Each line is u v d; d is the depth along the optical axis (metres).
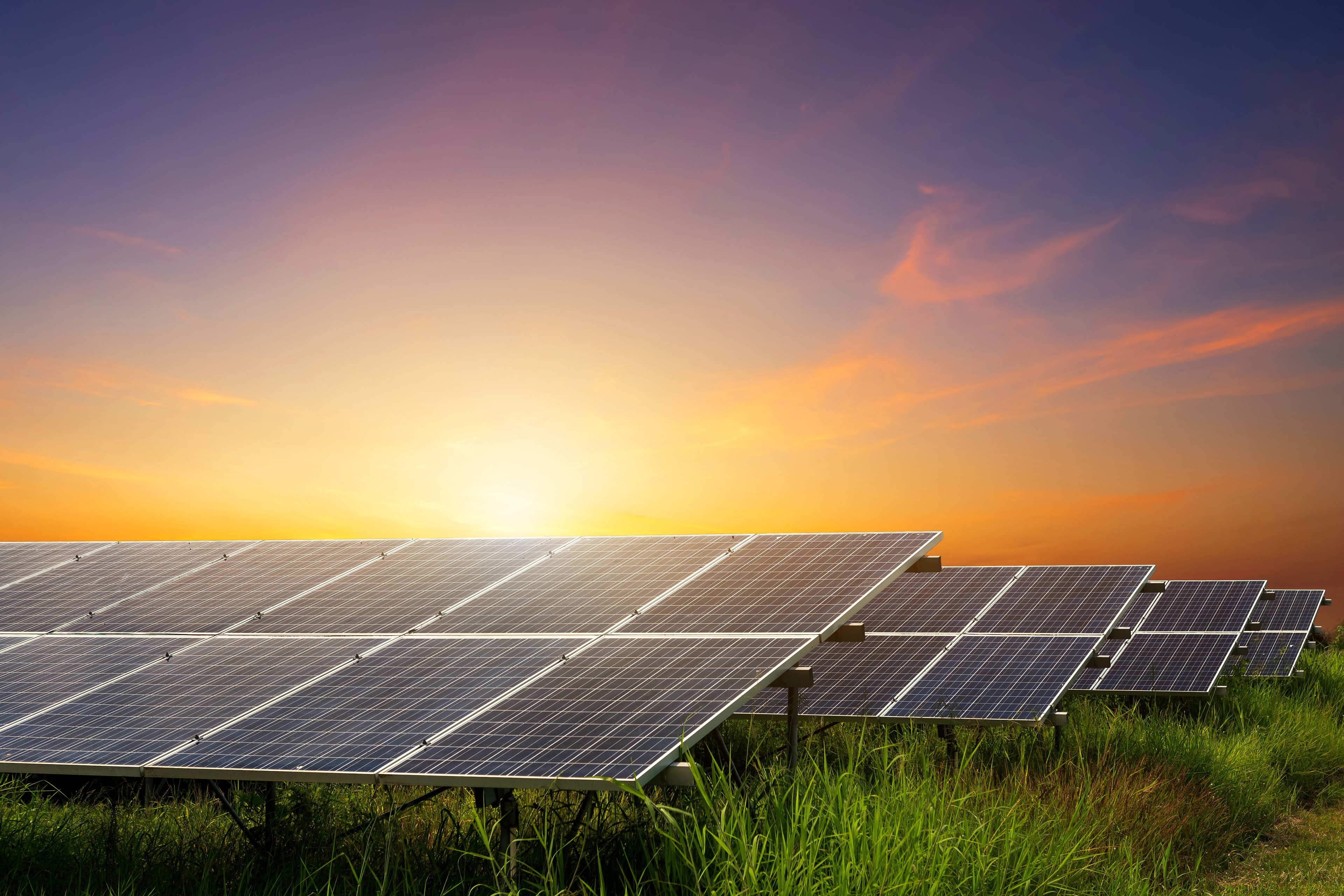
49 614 12.41
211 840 9.43
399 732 7.89
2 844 9.01
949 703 14.08
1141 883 8.77
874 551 11.43
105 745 8.10
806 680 8.78
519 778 6.90
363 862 8.00
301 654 10.16
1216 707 19.16
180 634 11.27
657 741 7.32
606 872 8.02
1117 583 19.33
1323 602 27.92
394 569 13.15
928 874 7.16
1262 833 12.75
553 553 13.16
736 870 6.95
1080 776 11.83
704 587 11.00
